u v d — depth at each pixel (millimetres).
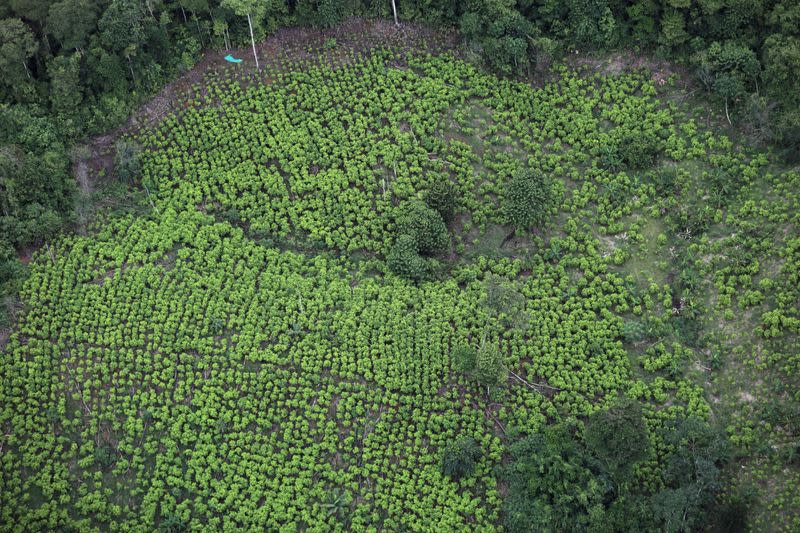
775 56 67875
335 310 65000
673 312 64312
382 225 68438
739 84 69625
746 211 66312
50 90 70688
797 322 60562
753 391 60344
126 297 64688
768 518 56219
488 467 58906
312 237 67812
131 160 69062
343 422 60625
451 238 68188
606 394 61438
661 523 56000
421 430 60219
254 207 69000
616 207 68875
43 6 69250
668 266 66250
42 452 59031
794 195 65812
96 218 68062
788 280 62281
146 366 62188
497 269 66500
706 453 57094
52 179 67625
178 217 68312
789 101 68188
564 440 57562
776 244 64500
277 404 61125
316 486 58375
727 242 65625
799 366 59469
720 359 62031
